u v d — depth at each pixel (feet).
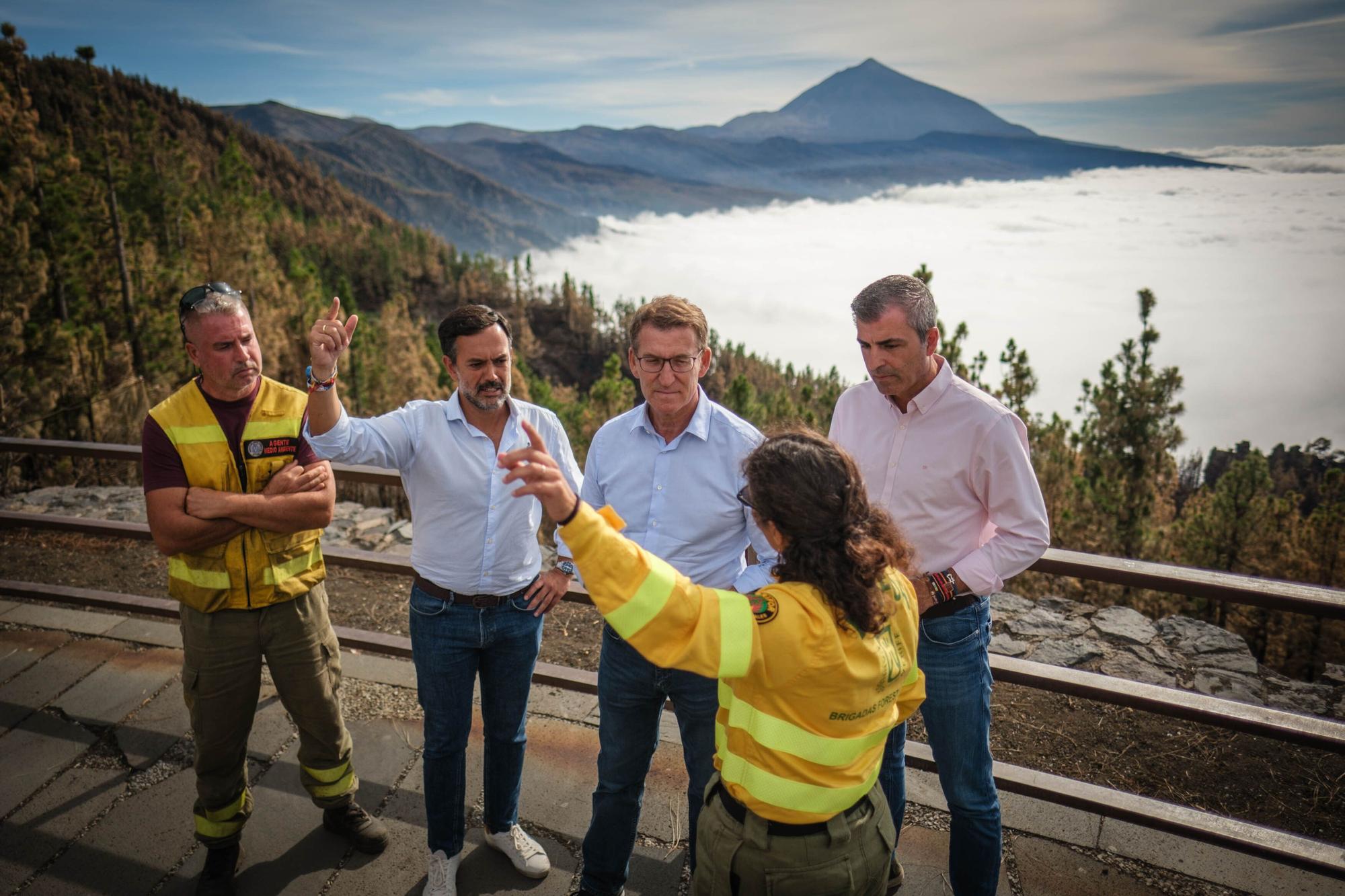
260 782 9.98
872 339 6.90
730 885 5.42
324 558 11.96
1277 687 13.05
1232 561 79.92
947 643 7.27
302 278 191.72
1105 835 8.91
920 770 9.51
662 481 7.56
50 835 9.08
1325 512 67.41
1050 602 16.17
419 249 534.78
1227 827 8.06
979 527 7.52
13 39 83.30
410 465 8.06
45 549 18.22
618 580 4.78
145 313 108.27
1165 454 75.05
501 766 8.54
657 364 6.93
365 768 10.26
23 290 72.28
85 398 51.75
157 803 9.59
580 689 11.09
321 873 8.63
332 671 8.55
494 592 8.05
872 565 4.89
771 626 4.88
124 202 156.56
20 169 84.69
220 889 8.21
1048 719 11.87
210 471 7.81
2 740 10.66
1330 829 9.64
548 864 8.64
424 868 8.73
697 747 7.63
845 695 5.03
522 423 4.83
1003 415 7.04
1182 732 11.52
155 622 13.62
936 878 8.50
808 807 5.16
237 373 7.68
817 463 5.00
